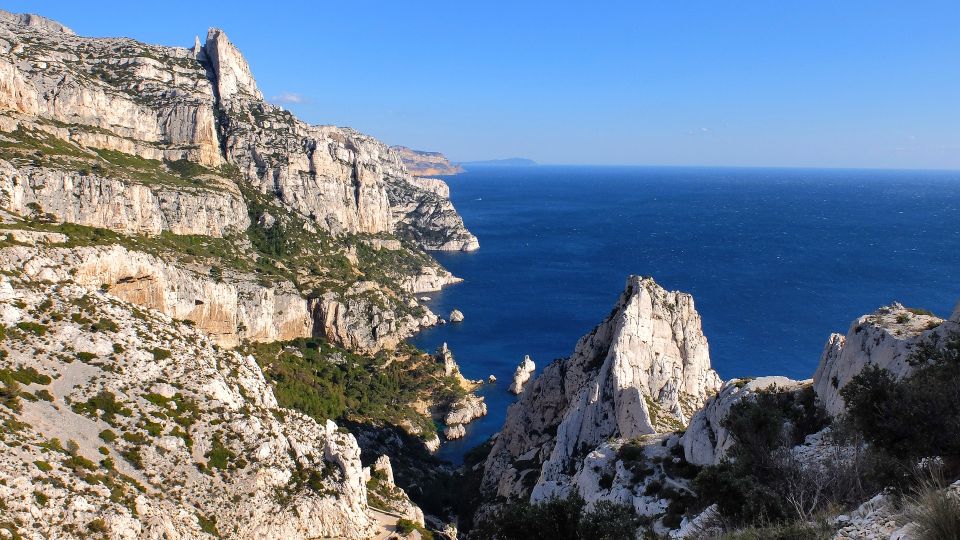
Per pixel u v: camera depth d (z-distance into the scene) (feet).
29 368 197.57
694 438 193.26
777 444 115.55
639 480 194.59
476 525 285.02
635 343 266.98
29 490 148.56
